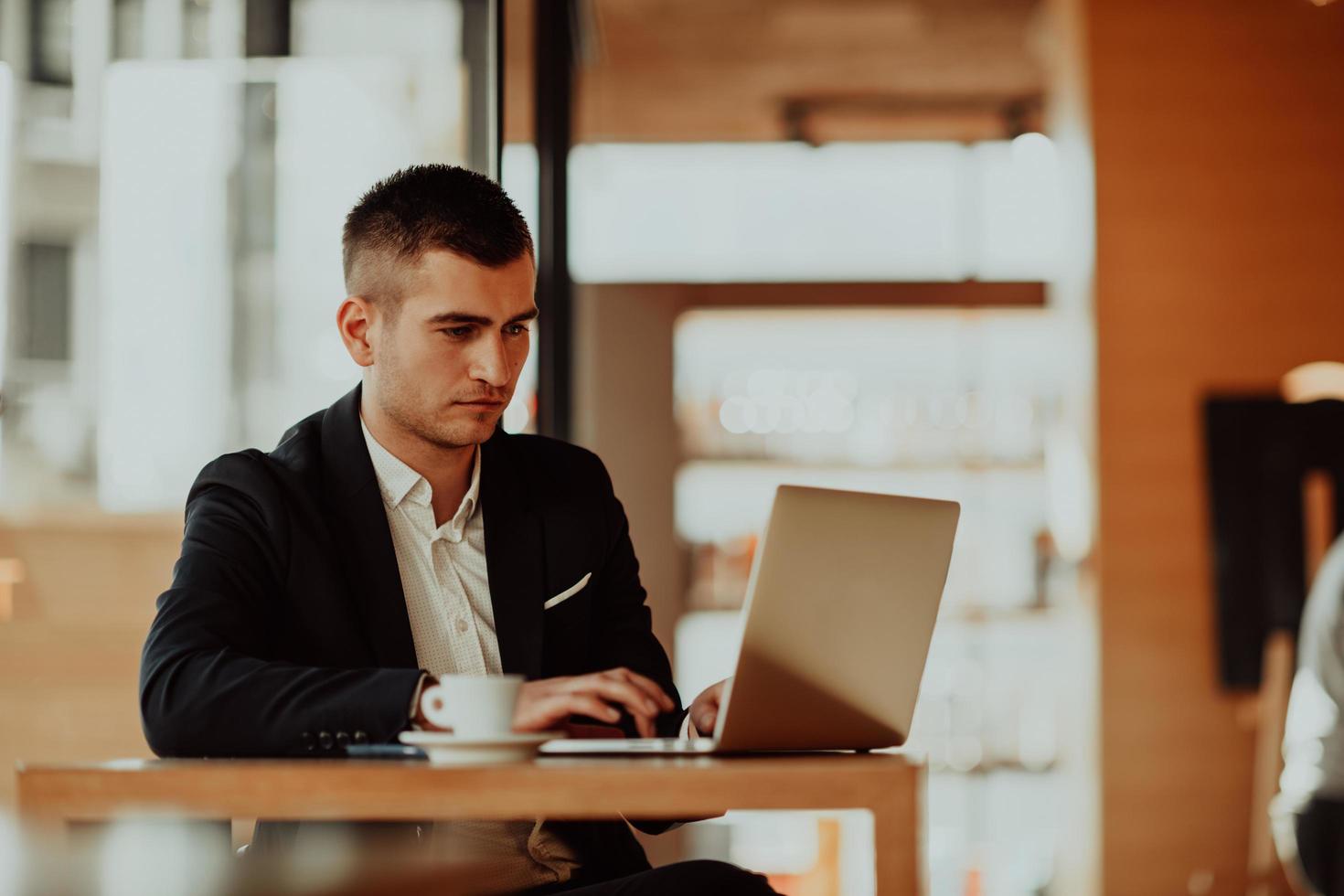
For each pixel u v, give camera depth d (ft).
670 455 19.35
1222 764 15.76
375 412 5.66
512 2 9.73
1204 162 16.52
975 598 18.70
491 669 5.65
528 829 5.25
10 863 2.36
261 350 9.48
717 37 17.38
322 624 5.20
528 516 5.78
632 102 19.27
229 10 9.48
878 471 19.40
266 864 2.37
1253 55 16.57
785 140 20.38
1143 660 15.94
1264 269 16.40
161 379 9.41
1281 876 15.02
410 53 9.42
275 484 5.33
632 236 19.67
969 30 17.26
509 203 5.58
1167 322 16.38
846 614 4.21
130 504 9.31
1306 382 16.21
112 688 8.70
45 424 9.29
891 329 19.81
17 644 8.64
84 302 9.39
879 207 19.63
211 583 4.94
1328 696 10.61
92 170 9.42
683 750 4.31
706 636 19.22
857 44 17.60
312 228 9.48
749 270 19.62
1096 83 16.61
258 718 4.17
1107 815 15.78
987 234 19.58
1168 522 16.11
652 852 16.63
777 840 16.52
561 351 10.57
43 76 9.37
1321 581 10.93
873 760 3.69
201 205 9.47
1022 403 19.34
